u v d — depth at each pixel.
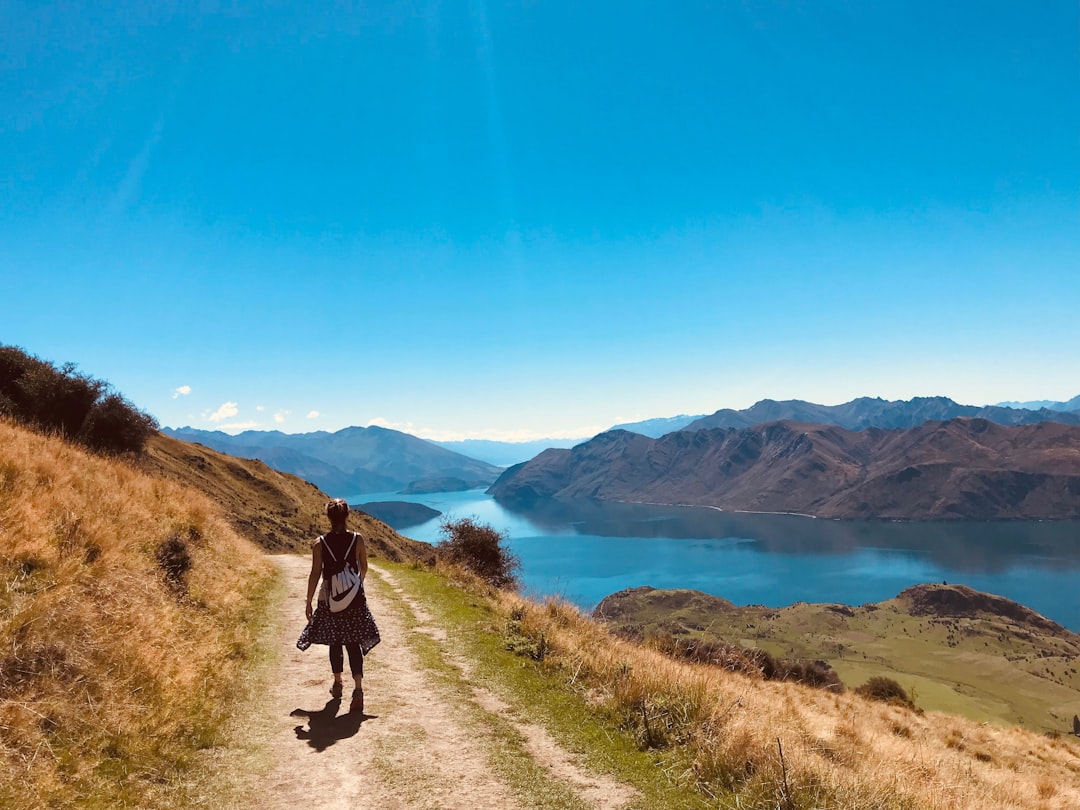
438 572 16.97
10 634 5.65
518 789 5.01
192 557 11.66
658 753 6.09
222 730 5.84
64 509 9.20
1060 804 12.03
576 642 10.48
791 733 7.93
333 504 6.71
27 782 4.23
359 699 6.45
